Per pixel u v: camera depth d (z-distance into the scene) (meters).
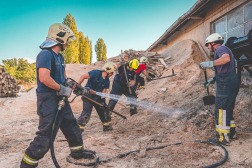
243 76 5.48
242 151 2.47
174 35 11.30
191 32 9.05
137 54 9.23
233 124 2.91
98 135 3.60
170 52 9.96
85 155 2.49
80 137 2.40
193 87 5.76
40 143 1.94
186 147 2.75
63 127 2.30
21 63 36.12
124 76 4.57
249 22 5.63
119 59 9.57
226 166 2.15
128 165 2.30
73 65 10.61
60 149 2.88
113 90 4.55
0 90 10.73
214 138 3.03
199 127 3.48
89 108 3.61
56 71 2.11
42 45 2.08
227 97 2.76
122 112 5.28
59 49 2.18
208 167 2.11
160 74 7.59
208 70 6.76
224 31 6.86
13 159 2.54
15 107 6.35
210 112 3.94
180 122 3.86
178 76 6.70
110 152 2.74
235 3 6.08
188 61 7.32
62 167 2.28
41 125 2.00
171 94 5.79
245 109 3.74
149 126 3.91
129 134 3.62
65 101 2.13
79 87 2.38
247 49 3.64
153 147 2.79
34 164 1.96
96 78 3.61
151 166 2.26
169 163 2.31
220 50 2.80
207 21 7.67
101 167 2.27
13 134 3.79
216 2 7.04
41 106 2.01
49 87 1.99
